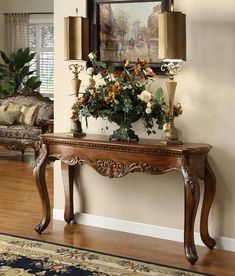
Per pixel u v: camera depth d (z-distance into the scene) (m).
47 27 9.71
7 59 9.16
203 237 3.44
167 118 3.37
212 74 3.45
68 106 4.05
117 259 3.22
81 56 3.66
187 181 3.11
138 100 3.41
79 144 3.51
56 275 2.92
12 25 9.89
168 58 3.24
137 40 3.69
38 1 9.66
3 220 4.10
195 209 3.13
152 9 3.62
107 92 3.43
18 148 7.21
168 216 3.70
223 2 3.37
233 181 3.43
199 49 3.47
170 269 3.06
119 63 3.77
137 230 3.81
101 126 3.92
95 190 3.98
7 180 5.76
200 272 3.02
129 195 3.84
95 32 3.83
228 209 3.46
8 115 7.48
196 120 3.53
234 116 3.40
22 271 2.97
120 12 3.73
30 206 4.57
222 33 3.39
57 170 4.15
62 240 3.60
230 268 3.10
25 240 3.57
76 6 3.95
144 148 3.23
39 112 7.54
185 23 3.32
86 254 3.30
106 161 3.42
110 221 3.93
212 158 3.49
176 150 3.12
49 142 3.67
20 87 9.21
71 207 4.03
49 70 9.84
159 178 3.70
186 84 3.54
